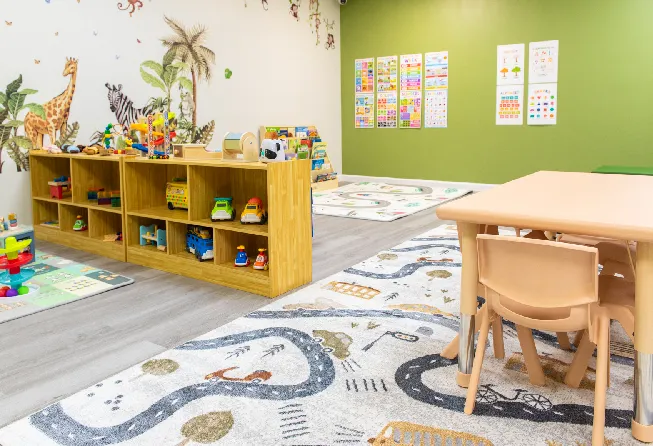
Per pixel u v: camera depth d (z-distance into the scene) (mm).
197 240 2965
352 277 2924
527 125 5793
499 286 1539
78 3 4035
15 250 2691
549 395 1706
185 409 1633
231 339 2129
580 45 5391
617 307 1490
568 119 5570
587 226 1370
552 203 1637
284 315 2377
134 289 2773
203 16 5035
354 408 1634
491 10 5797
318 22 6480
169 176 3441
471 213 1547
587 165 5551
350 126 7008
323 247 3609
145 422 1568
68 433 1520
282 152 2641
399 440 1471
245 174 2975
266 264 2783
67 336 2195
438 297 2602
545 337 2146
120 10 4328
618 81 5262
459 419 1574
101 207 3398
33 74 3822
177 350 2037
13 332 2240
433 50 6215
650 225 1315
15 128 3773
